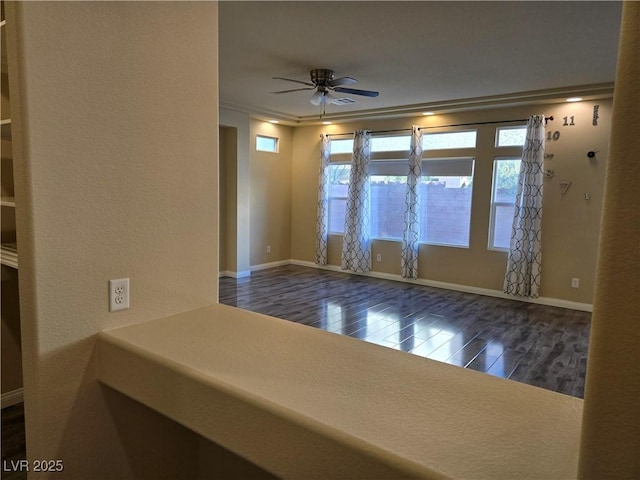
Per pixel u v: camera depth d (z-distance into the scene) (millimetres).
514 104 5629
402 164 6941
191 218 1749
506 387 1136
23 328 1391
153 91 1579
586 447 653
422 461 830
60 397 1425
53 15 1302
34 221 1309
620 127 599
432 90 5230
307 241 8109
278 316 4969
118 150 1492
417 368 1251
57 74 1323
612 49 3725
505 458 839
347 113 6848
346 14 3098
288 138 8039
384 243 7172
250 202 7426
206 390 1181
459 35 3465
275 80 4918
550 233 5633
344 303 5570
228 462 1709
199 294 1808
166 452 1738
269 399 1060
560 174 5520
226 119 6527
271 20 3215
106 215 1479
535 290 5691
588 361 650
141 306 1610
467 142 6270
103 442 1548
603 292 627
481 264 6215
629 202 597
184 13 1657
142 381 1364
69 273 1403
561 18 3111
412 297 5934
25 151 1282
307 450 978
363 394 1090
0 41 1646
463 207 6379
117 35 1459
